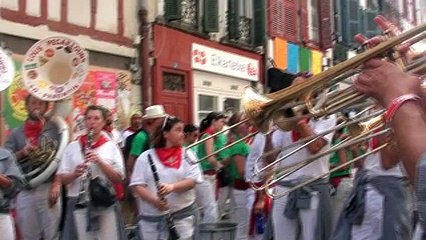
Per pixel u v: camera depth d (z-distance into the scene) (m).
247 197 7.45
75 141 5.44
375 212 4.22
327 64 21.58
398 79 1.60
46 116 6.51
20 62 9.26
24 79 6.54
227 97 15.27
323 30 21.23
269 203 5.84
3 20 9.02
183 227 4.80
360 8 22.83
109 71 11.16
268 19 17.22
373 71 1.65
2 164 4.79
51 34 9.89
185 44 13.35
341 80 2.27
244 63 15.89
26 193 6.16
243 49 15.91
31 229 6.20
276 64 17.64
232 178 7.80
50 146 6.24
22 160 6.20
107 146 5.30
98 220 5.23
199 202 6.26
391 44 1.91
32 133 6.34
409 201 4.22
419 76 1.87
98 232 5.24
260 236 6.46
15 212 6.15
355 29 22.56
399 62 1.92
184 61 13.30
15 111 8.95
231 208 7.96
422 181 1.39
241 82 15.95
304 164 2.93
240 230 7.62
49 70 6.78
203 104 14.27
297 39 19.27
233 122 7.72
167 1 12.62
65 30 10.21
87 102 10.44
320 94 2.36
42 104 6.54
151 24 12.26
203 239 4.94
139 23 11.97
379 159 4.20
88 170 5.23
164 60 12.61
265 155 3.28
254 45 16.44
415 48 1.96
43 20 9.76
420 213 1.39
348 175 6.37
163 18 12.58
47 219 6.19
